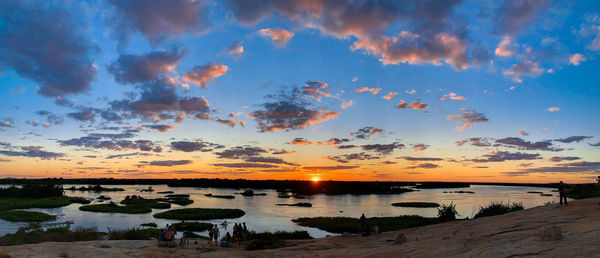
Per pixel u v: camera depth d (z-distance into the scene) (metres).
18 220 58.00
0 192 110.25
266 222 58.91
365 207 88.38
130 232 30.27
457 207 82.25
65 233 28.89
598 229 10.09
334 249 20.69
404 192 186.00
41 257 16.08
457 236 16.94
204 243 27.02
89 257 16.83
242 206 92.06
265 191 192.38
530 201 97.38
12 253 16.92
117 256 17.42
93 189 181.75
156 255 18.14
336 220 57.69
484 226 18.22
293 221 60.03
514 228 14.77
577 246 8.60
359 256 15.92
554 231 10.04
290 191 191.25
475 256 10.20
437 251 13.16
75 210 77.44
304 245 23.88
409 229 27.31
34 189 115.19
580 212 15.37
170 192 171.75
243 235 28.38
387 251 16.02
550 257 8.21
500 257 9.30
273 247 24.56
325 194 158.38
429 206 89.31
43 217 61.59
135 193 158.75
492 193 174.50
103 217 65.12
